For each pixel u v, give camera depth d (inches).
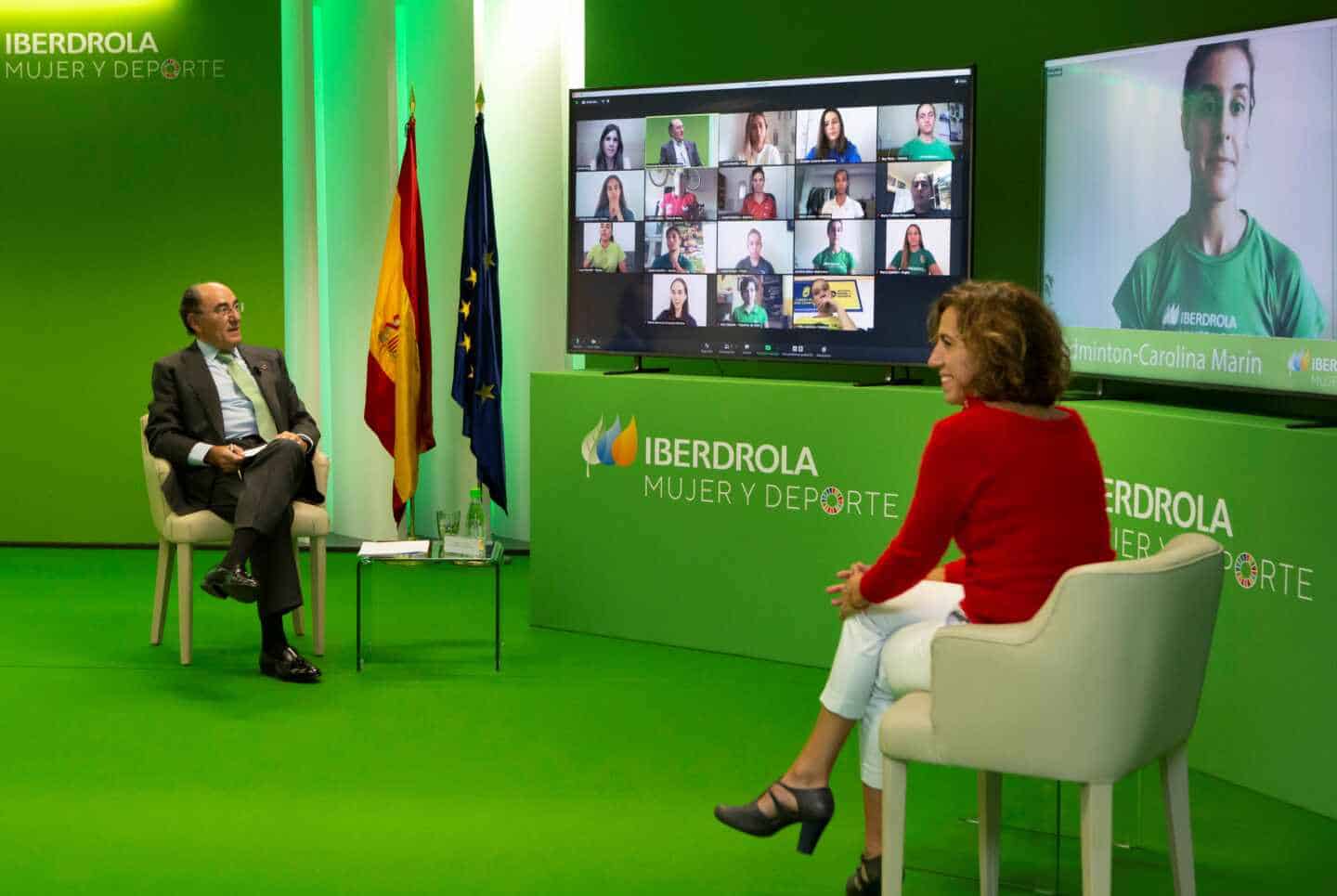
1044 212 193.6
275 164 285.4
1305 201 158.2
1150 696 106.3
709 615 217.2
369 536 287.0
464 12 270.2
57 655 213.3
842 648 124.7
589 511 225.9
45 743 173.6
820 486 206.2
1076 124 187.6
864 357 208.2
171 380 210.7
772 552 211.0
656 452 219.1
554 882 134.1
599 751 172.6
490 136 278.4
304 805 153.8
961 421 115.0
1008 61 211.8
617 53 248.7
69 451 292.5
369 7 275.0
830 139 206.8
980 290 117.4
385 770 165.2
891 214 204.2
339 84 281.1
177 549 225.6
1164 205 175.9
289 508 202.5
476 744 174.7
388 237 256.4
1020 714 106.7
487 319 255.4
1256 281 164.4
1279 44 160.6
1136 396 191.3
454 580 264.1
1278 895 132.9
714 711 188.7
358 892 131.3
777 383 209.2
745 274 214.4
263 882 133.3
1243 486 158.2
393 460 283.9
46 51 284.8
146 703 189.8
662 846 143.3
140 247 288.0
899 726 111.9
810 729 181.8
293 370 290.2
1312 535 150.8
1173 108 173.8
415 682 200.5
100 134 286.4
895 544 117.1
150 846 142.0
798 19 231.8
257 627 230.4
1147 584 104.6
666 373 227.3
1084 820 107.2
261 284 287.4
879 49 224.5
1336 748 149.6
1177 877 116.6
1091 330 187.3
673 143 217.2
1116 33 200.8
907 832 147.3
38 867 136.4
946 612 123.6
